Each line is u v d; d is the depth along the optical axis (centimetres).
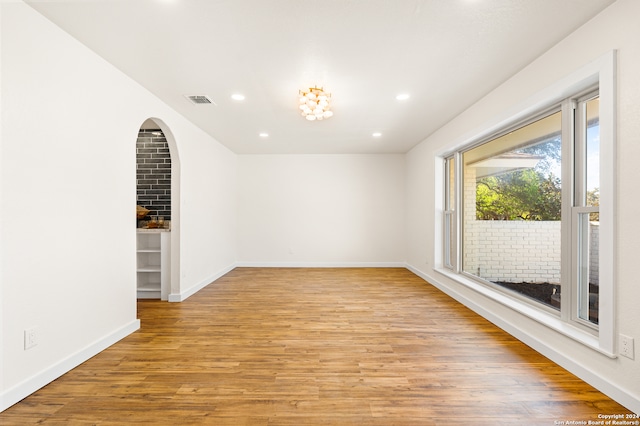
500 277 346
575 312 233
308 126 454
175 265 402
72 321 224
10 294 179
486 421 166
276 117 409
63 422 165
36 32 194
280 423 165
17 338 183
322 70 274
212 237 523
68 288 221
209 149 504
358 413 173
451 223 480
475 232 401
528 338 262
